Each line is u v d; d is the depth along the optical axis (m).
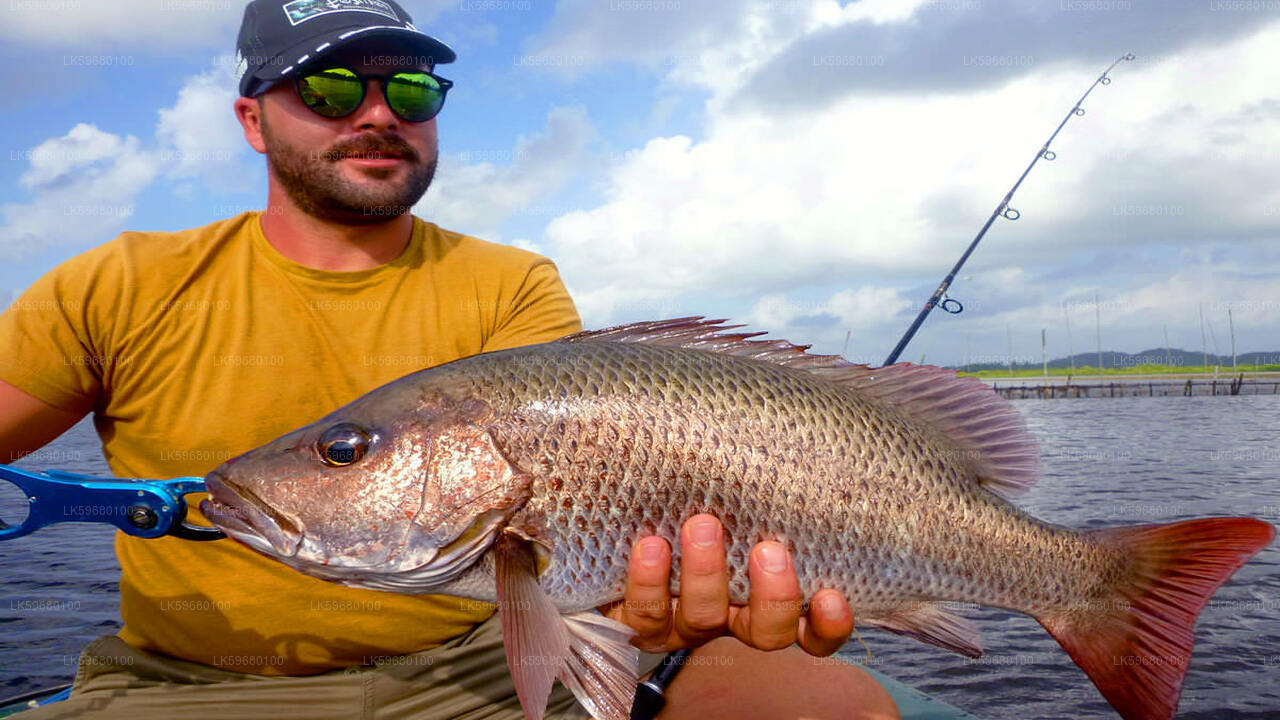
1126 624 0.73
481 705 0.82
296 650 0.79
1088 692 1.95
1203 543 0.73
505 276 0.89
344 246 0.83
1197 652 2.20
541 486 0.63
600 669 0.63
